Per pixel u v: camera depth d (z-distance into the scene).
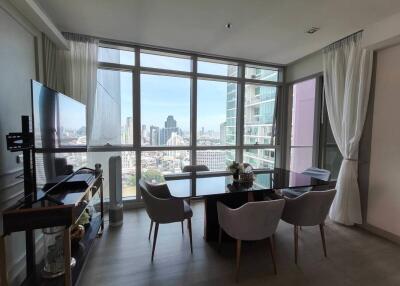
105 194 3.62
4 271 1.55
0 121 1.80
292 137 4.78
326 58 3.58
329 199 2.24
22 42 2.19
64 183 2.16
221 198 2.65
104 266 2.19
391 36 2.62
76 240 2.21
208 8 2.53
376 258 2.38
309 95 4.30
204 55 4.05
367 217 3.06
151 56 3.81
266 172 3.26
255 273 2.10
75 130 2.57
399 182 2.70
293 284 1.96
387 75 2.80
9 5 1.93
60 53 3.09
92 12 2.63
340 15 2.65
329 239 2.77
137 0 2.39
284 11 2.58
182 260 2.30
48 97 1.91
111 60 3.55
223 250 2.50
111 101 3.62
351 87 3.09
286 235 2.86
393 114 2.74
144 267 2.18
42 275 1.87
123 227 3.04
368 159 3.03
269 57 4.15
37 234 2.29
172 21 2.84
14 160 1.99
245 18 2.75
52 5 2.48
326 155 3.97
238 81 4.43
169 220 2.30
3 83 1.85
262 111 4.73
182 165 4.17
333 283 1.98
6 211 1.49
